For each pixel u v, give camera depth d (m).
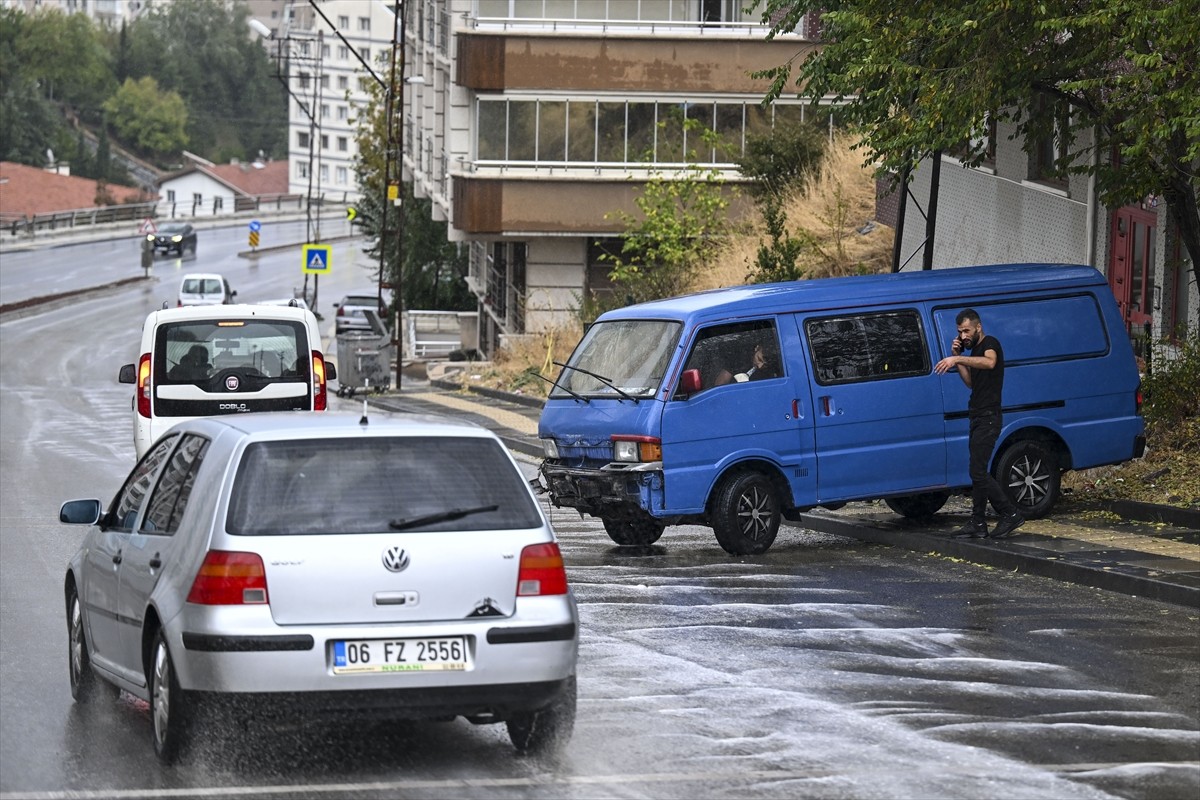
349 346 96.50
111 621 20.58
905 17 40.44
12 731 20.33
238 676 17.38
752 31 105.88
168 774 18.12
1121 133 40.09
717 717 20.78
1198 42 35.12
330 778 17.98
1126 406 39.44
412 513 18.12
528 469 55.78
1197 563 31.58
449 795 17.30
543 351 93.06
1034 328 38.53
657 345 36.16
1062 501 40.38
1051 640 25.88
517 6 105.81
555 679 18.23
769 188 91.12
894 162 41.00
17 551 37.59
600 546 38.41
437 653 17.84
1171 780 17.70
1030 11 38.38
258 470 18.12
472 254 139.88
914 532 37.50
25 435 70.94
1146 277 51.47
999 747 19.19
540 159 106.38
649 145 106.75
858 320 37.06
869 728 20.14
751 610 28.78
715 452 35.56
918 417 37.25
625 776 18.03
